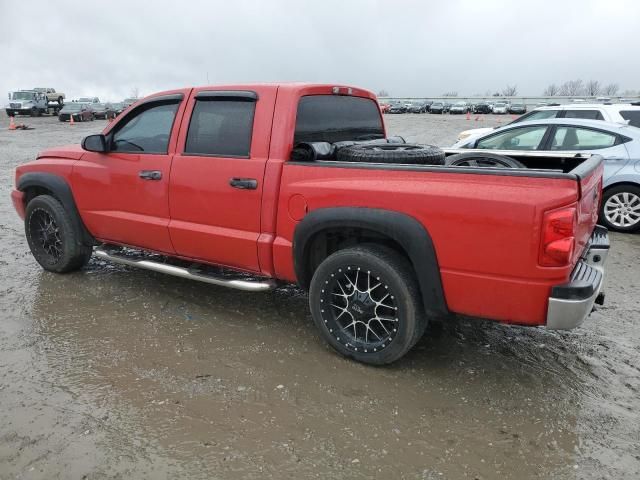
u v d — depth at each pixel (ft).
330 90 13.42
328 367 11.37
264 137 12.09
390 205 10.37
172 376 10.91
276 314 14.11
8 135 83.97
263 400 10.12
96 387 10.48
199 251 13.55
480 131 40.06
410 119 144.46
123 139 14.78
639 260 19.34
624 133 23.00
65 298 14.94
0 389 10.38
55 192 15.89
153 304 14.61
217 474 8.19
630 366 11.60
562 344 12.64
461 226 9.71
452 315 10.64
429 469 8.38
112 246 16.63
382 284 10.82
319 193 11.18
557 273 9.21
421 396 10.36
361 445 8.91
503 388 10.69
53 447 8.73
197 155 13.12
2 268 17.49
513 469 8.40
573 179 8.98
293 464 8.43
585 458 8.67
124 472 8.21
